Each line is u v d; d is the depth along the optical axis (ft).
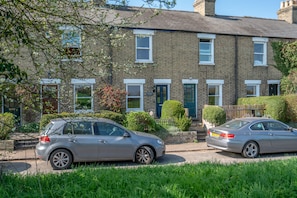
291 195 12.89
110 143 30.01
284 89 61.46
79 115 19.06
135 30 53.42
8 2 11.93
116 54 51.31
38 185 14.15
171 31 56.75
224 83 61.05
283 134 36.17
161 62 55.93
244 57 62.90
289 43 60.03
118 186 13.98
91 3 14.88
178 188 13.29
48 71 14.64
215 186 13.56
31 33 13.79
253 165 19.11
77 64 15.39
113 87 49.85
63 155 28.81
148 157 31.04
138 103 54.80
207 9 68.64
